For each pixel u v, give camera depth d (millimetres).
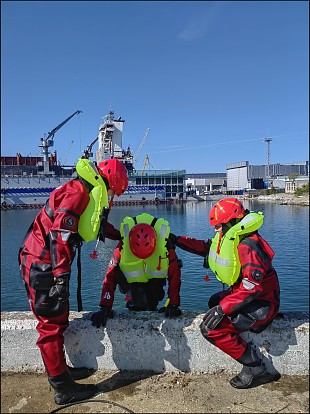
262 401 3129
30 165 101250
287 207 65562
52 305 3064
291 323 3566
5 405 3143
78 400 3166
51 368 3105
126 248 3777
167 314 3717
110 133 86375
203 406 3076
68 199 3006
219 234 3436
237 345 3236
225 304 3146
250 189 128750
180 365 3576
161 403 3123
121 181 3439
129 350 3607
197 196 107312
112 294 3762
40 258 3041
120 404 3121
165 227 3803
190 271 12070
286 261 18250
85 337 3635
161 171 100375
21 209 87000
